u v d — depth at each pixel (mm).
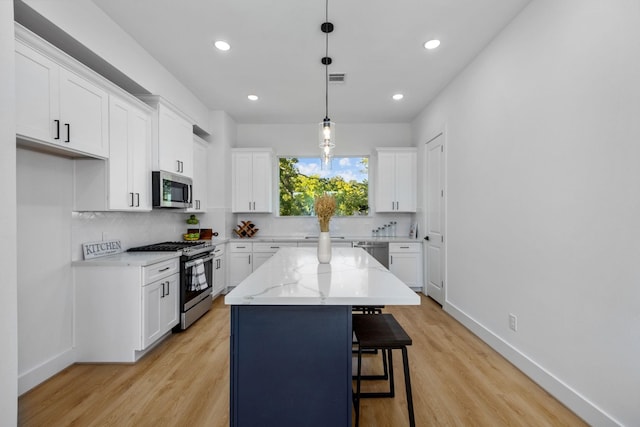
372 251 4656
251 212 5047
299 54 3000
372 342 1589
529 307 2240
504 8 2326
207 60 3111
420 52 2957
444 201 3791
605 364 1642
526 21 2287
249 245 4664
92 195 2465
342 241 4711
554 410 1850
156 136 3061
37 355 2146
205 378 2213
